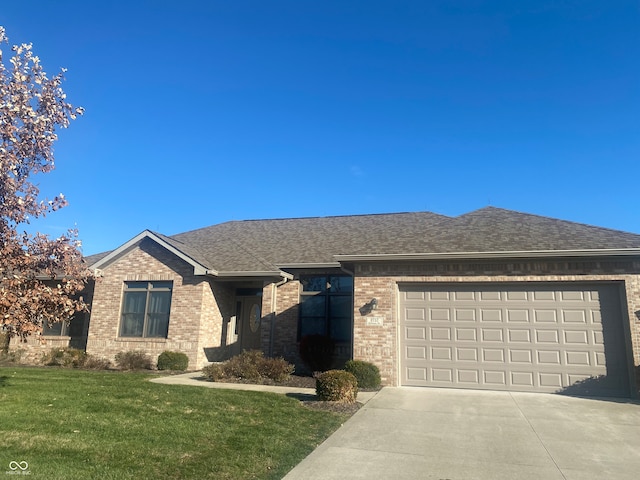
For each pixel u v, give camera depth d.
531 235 13.45
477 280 12.77
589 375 11.80
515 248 12.56
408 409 9.77
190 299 17.14
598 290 12.17
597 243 12.27
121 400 9.56
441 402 10.54
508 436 7.75
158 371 15.80
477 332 12.70
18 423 7.46
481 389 12.34
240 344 19.09
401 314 13.29
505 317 12.59
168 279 17.58
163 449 6.52
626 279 11.84
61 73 9.63
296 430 7.83
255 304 19.36
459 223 15.33
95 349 17.83
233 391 11.14
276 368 13.33
